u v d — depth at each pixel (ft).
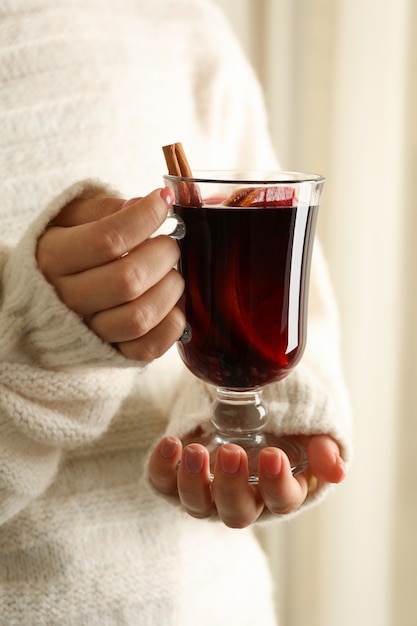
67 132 2.38
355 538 3.80
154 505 2.28
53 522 2.20
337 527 3.81
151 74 2.54
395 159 3.34
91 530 2.23
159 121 2.52
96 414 2.04
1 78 2.35
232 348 1.91
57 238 1.85
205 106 2.64
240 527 1.98
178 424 2.13
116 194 1.94
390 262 3.49
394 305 3.58
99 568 2.20
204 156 2.61
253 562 2.46
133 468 2.30
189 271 1.91
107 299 1.79
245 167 2.71
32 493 2.05
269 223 1.86
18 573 2.19
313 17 3.34
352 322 3.55
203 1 2.71
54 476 2.22
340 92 3.29
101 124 2.41
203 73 2.66
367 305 3.54
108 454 2.31
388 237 3.45
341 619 3.87
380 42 3.19
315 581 3.95
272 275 1.89
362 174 3.36
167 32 2.62
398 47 3.20
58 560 2.19
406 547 3.92
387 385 3.67
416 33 3.23
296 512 2.06
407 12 3.18
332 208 3.47
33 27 2.39
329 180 3.46
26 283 1.86
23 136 2.34
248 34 3.42
